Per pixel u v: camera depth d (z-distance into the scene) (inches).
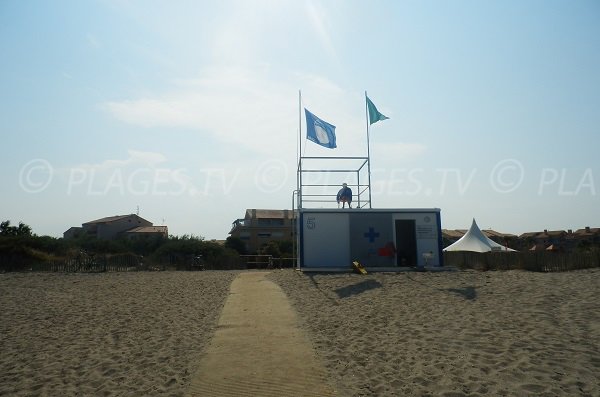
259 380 270.7
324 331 388.5
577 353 300.4
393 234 849.5
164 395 254.8
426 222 858.8
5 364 329.7
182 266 1267.2
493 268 973.2
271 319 438.9
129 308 548.7
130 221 3186.5
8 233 1670.8
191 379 277.9
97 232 3075.8
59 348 370.9
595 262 939.3
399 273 765.9
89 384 282.2
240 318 448.8
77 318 494.3
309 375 277.0
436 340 349.4
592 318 401.4
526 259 930.1
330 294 581.6
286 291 618.2
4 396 265.4
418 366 289.7
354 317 442.0
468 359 298.4
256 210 3043.8
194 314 492.4
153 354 342.0
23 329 445.4
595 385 245.0
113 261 1198.3
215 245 1667.1
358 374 277.7
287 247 2119.8
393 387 255.8
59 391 271.6
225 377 277.7
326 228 844.0
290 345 343.9
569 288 575.5
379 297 548.7
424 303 503.8
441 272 777.6
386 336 367.6
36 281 887.7
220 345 350.3
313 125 926.4
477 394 238.8
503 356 300.5
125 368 311.0
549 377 258.7
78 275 1030.4
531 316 417.7
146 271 1165.7
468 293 558.6
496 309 457.1
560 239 3095.5
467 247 1384.1
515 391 240.5
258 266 1402.6
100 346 373.7
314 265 834.2
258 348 338.0
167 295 652.1
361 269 775.7
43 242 1503.4
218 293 650.2
